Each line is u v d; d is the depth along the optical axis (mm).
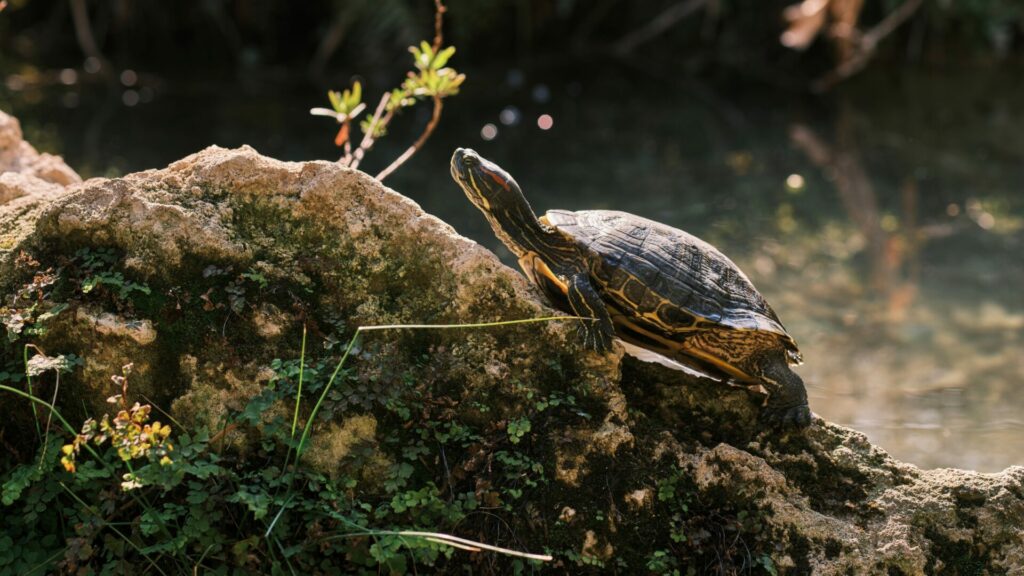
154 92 11828
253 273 3395
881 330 6773
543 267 3590
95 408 3309
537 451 3367
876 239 8484
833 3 13328
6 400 3299
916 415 5656
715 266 3635
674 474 3443
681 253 3580
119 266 3357
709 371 3787
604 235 3533
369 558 3141
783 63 14305
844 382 6062
